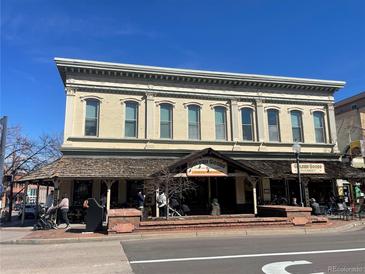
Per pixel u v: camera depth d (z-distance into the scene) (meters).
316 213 21.86
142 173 19.56
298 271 7.46
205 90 23.62
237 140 23.62
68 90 21.20
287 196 24.34
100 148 21.05
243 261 8.67
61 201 18.38
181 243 12.24
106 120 21.66
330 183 25.53
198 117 23.39
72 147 20.66
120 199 21.42
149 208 20.97
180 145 22.56
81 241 13.55
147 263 8.67
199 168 19.78
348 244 11.34
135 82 22.45
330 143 25.55
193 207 22.67
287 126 24.95
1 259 9.71
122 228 14.52
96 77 21.81
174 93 23.02
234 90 24.20
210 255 9.62
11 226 19.91
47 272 7.88
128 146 21.73
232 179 23.67
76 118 21.19
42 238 13.73
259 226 16.06
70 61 21.12
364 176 22.78
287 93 25.28
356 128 33.84
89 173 18.84
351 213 21.36
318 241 12.22
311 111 25.67
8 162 30.56
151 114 22.36
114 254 10.14
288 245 11.28
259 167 22.12
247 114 24.48
